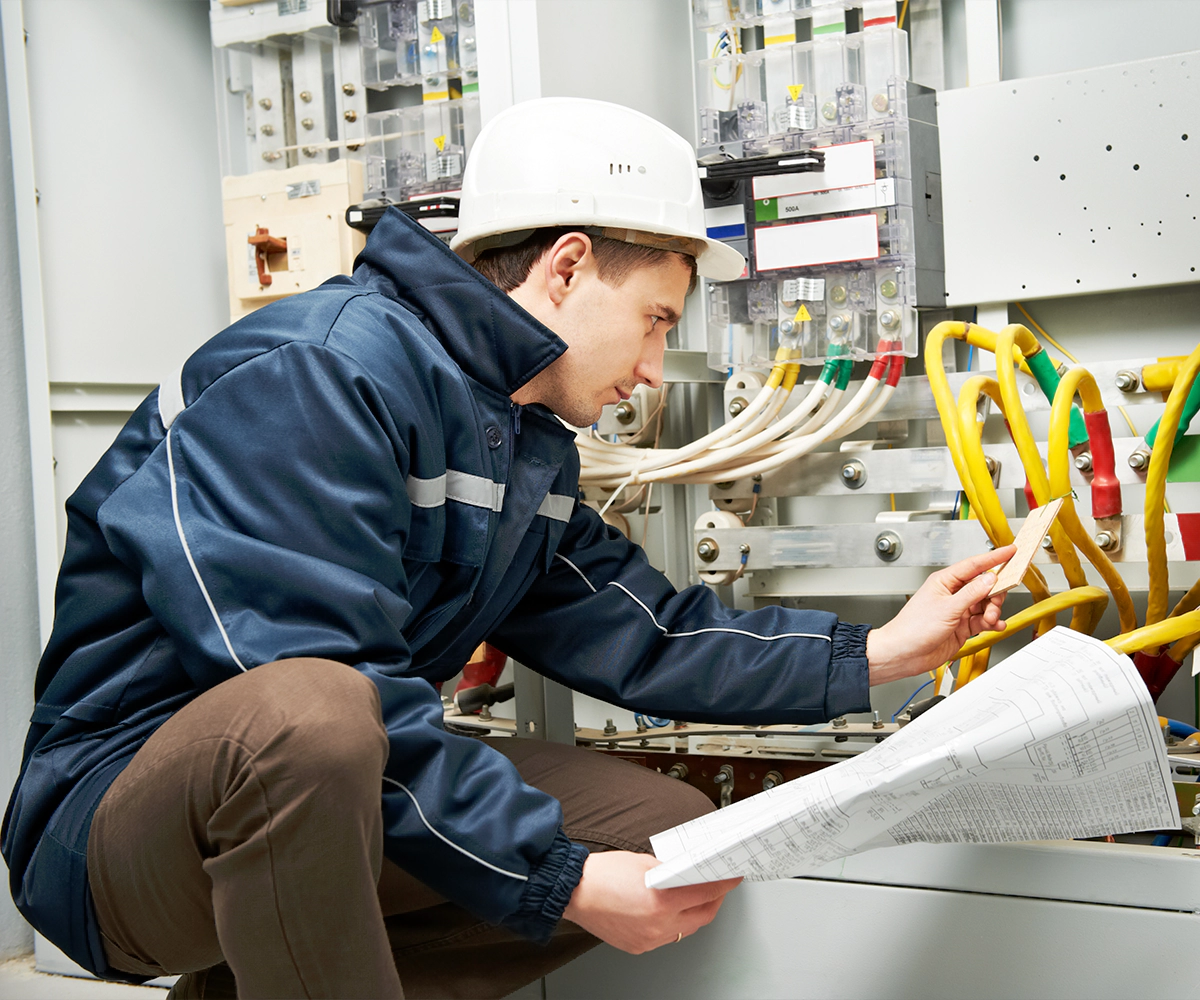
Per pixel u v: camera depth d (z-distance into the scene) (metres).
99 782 0.80
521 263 1.02
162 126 1.84
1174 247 1.42
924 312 1.63
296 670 0.72
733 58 1.51
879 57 1.43
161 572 0.77
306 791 0.68
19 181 1.63
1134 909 0.93
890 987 1.01
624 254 0.99
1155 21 1.53
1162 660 1.26
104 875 0.78
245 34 1.72
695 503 1.81
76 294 1.70
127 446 0.88
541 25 1.36
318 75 1.71
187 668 0.78
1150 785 0.73
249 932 0.71
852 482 1.49
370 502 0.80
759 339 1.55
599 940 1.01
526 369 0.95
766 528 1.50
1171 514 1.34
